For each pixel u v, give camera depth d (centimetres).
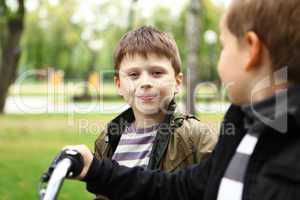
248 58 107
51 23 2933
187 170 142
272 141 106
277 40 102
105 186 141
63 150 134
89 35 3244
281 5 101
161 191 142
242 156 115
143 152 197
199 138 187
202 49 2177
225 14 113
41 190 117
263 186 104
